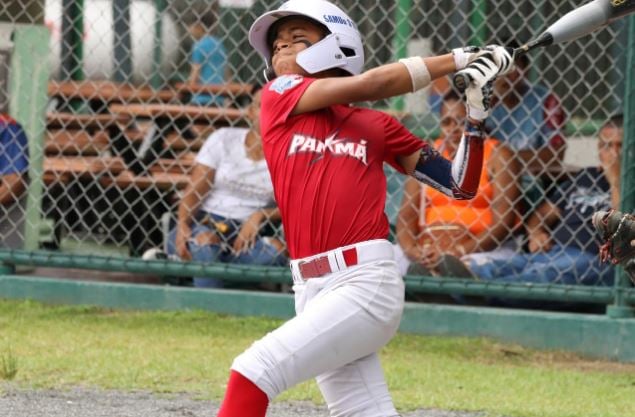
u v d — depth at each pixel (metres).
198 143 21.78
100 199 22.53
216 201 20.50
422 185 19.84
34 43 21.95
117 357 16.83
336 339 9.45
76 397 14.34
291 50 10.18
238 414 9.38
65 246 22.70
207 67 23.30
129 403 14.14
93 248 22.55
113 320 19.64
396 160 10.32
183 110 21.62
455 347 18.64
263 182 20.41
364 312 9.49
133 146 22.44
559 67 23.02
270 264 20.28
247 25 24.22
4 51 21.86
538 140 20.30
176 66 24.25
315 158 9.77
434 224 19.77
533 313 19.00
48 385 14.91
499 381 16.44
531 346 18.88
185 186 21.22
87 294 20.50
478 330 19.11
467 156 9.91
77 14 24.50
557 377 16.91
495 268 19.47
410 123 21.33
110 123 22.23
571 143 22.72
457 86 9.71
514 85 20.19
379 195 9.86
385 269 9.66
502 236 19.66
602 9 10.02
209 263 20.09
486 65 9.62
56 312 19.98
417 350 18.39
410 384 15.95
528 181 20.16
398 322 9.81
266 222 20.42
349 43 10.14
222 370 16.23
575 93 22.95
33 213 21.61
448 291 19.27
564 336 18.77
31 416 13.33
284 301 19.89
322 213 9.68
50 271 22.52
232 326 19.42
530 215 19.88
